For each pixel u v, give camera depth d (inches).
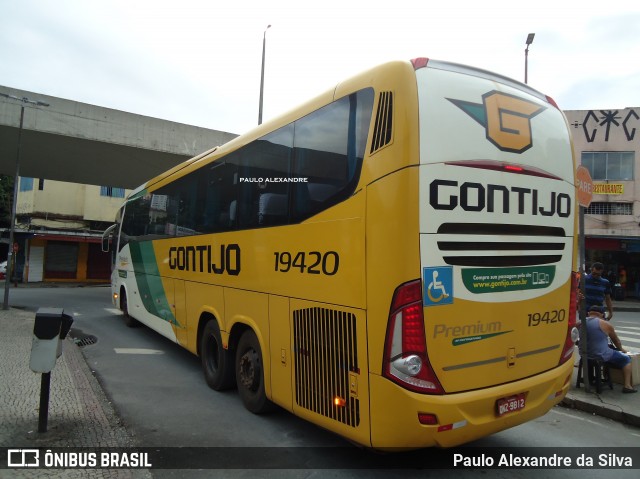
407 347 118.5
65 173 769.6
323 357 144.5
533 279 143.3
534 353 143.5
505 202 136.9
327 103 153.5
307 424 187.2
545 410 147.7
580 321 243.8
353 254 134.0
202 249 242.2
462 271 127.0
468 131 132.3
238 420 191.3
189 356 316.2
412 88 125.7
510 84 150.3
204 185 245.0
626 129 942.4
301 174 162.1
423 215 121.4
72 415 181.3
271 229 176.4
